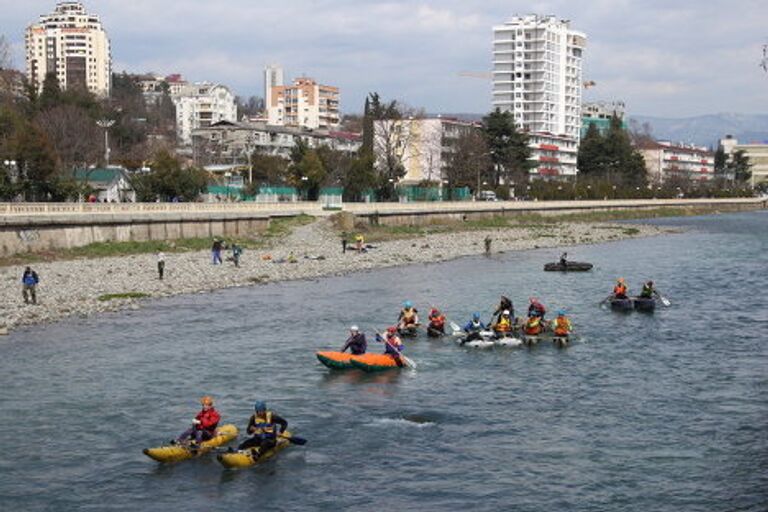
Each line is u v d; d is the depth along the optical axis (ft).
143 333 124.77
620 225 437.17
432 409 89.04
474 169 493.77
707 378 101.81
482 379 101.76
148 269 188.34
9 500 65.57
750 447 76.95
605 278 201.16
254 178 434.71
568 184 568.00
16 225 187.52
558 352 116.88
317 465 73.15
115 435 79.92
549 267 215.31
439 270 214.90
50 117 359.66
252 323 134.72
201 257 216.74
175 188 298.35
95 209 217.15
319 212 332.39
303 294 166.71
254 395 93.81
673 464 73.00
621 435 80.53
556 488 68.18
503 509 64.49
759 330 132.26
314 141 569.64
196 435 76.02
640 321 140.87
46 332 123.54
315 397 93.30
